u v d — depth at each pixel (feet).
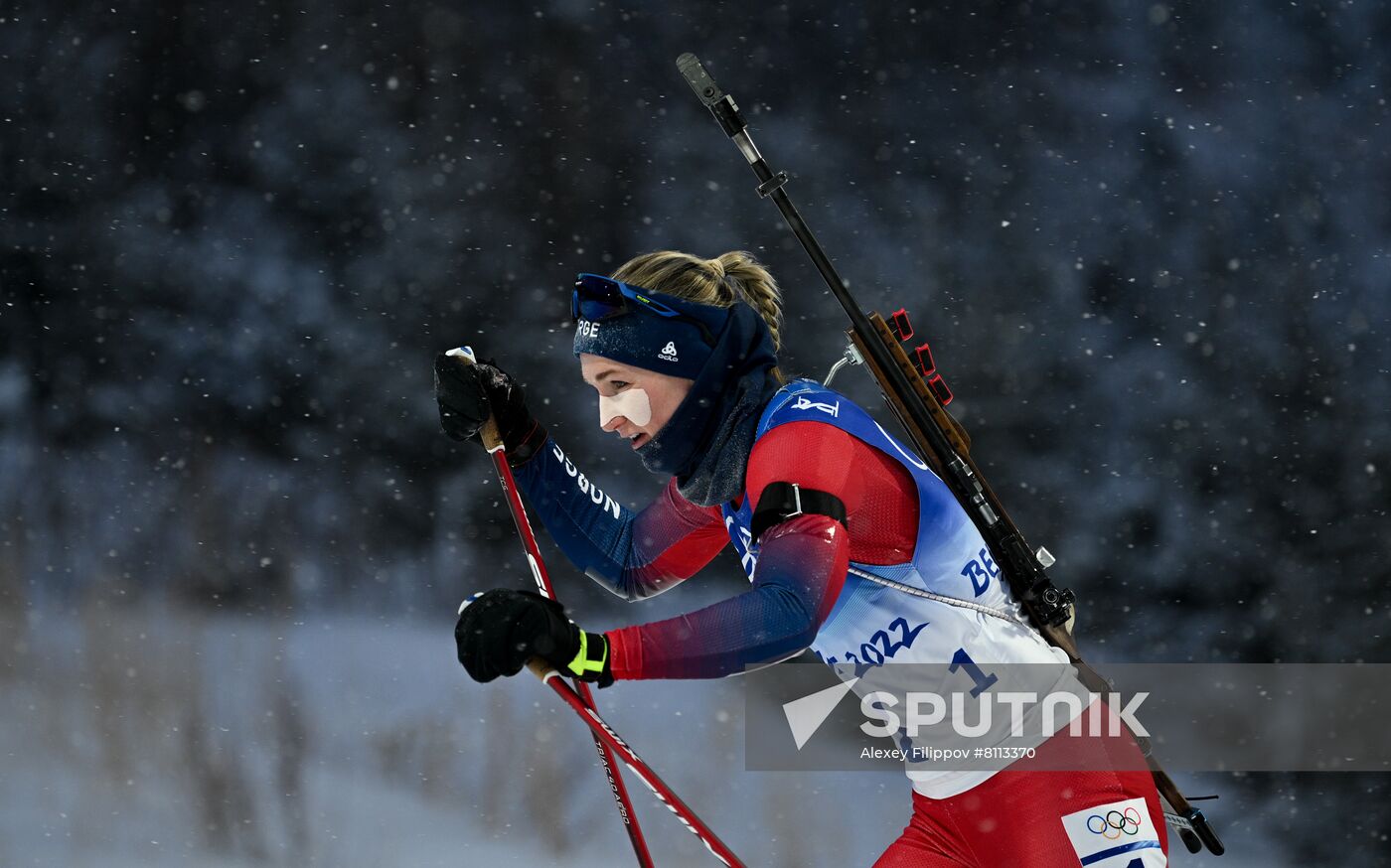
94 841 58.80
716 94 26.32
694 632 19.93
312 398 128.88
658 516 28.22
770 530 21.15
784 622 19.86
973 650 24.44
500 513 120.88
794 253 132.87
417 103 137.18
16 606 97.91
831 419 22.45
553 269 135.33
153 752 69.46
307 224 134.82
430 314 133.08
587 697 22.57
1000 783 24.82
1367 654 105.91
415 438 126.21
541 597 20.22
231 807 62.85
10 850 57.57
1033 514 118.42
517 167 136.87
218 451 126.00
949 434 25.29
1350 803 73.20
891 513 23.43
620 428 23.85
